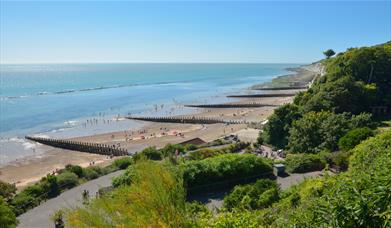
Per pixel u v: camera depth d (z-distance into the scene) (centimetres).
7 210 1880
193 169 2378
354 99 4956
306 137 3888
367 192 523
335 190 609
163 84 18788
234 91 13575
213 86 16775
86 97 12519
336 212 540
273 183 2047
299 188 1794
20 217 2241
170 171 724
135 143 5684
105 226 606
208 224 788
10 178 4150
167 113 8738
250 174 2522
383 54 6344
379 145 1581
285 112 4753
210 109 8950
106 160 4847
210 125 6875
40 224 2098
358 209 512
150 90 15162
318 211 588
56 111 9331
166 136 6103
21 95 13400
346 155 2516
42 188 2680
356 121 3762
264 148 4525
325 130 3734
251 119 7200
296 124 4134
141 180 655
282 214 1035
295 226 655
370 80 6081
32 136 6400
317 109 4769
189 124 7131
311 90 6106
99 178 3077
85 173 3209
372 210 502
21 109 9644
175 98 11862
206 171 2391
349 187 566
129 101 11288
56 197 2611
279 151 4122
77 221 615
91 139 6094
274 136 4684
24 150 5550
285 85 13950
